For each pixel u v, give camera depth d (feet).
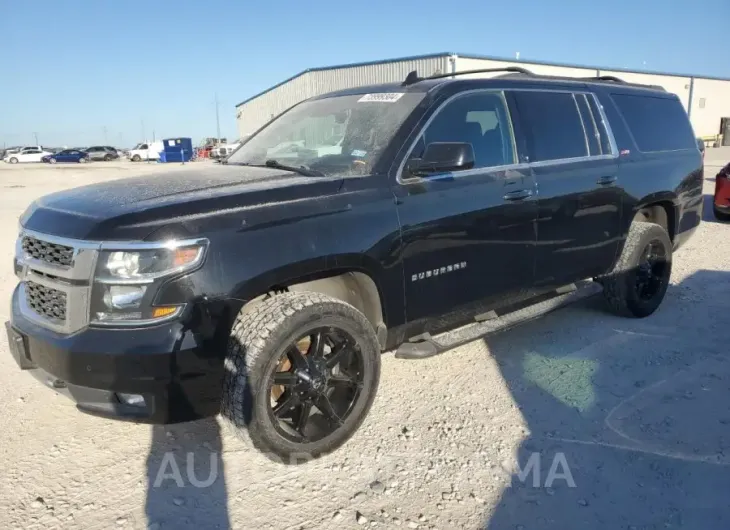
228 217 9.59
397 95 13.23
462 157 11.34
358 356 10.75
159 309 9.00
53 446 11.16
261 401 9.55
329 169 12.10
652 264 17.66
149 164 165.27
